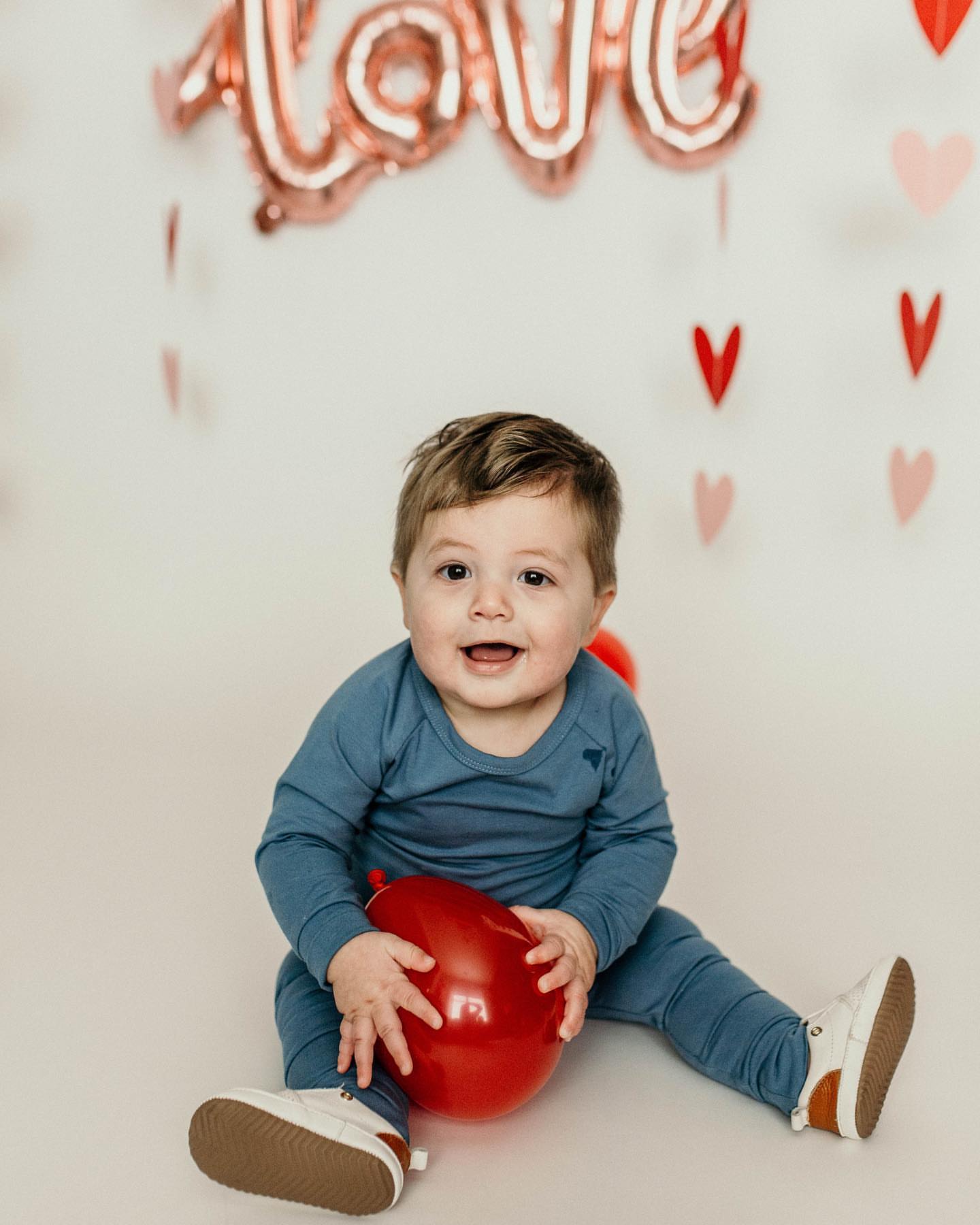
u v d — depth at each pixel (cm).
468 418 136
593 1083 128
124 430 264
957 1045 135
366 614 251
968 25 241
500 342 259
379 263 258
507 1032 111
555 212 255
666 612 252
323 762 129
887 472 254
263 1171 102
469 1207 106
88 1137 116
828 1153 116
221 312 260
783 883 175
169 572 262
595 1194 109
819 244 252
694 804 203
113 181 258
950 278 249
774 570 257
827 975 150
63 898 166
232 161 255
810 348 254
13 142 257
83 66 254
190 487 262
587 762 131
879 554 255
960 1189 110
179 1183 109
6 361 262
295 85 245
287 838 127
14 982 144
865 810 202
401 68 250
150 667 249
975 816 200
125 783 208
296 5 243
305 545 261
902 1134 119
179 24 250
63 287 261
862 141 248
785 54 247
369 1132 106
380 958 114
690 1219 105
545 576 122
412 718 128
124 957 151
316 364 260
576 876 135
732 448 257
